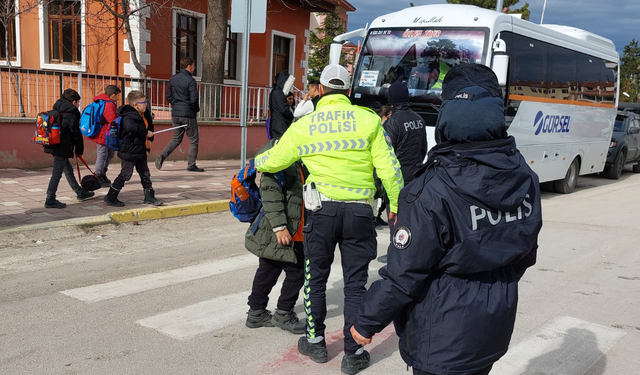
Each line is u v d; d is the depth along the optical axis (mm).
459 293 2074
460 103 2086
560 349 4117
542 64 10586
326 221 3498
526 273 6043
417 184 2109
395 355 3939
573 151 12492
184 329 4164
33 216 6910
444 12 9227
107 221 7020
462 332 2055
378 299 2104
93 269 5430
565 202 11320
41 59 14172
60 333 3984
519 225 2105
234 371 3574
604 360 3965
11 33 14344
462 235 2008
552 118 11289
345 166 3434
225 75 16734
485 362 2117
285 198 3881
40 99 10445
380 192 4188
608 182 15531
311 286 3699
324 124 3445
